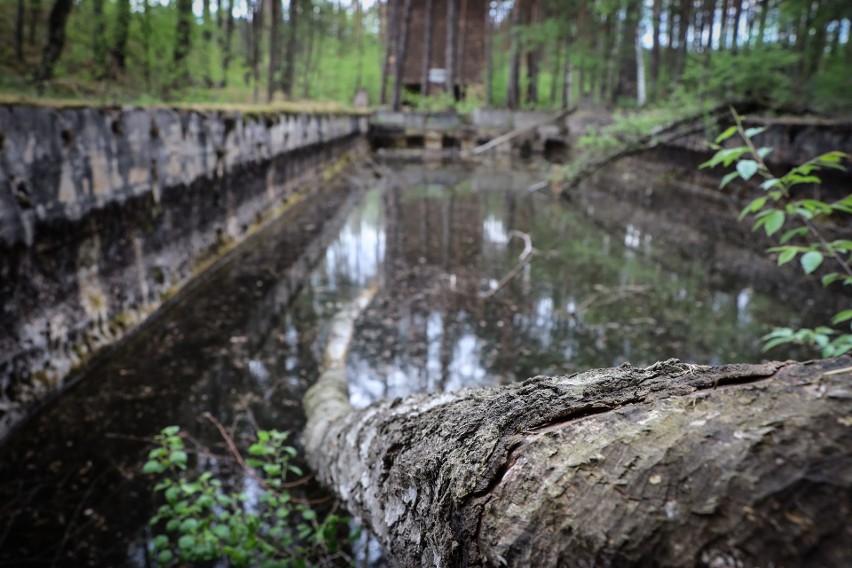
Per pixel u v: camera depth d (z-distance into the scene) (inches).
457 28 1120.8
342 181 544.1
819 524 16.4
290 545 92.2
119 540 99.2
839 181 276.7
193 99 357.4
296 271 261.9
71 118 153.9
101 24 317.4
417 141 863.7
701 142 432.1
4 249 127.7
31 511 106.1
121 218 182.2
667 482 19.9
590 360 173.3
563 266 274.4
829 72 442.0
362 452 55.9
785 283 237.9
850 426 18.4
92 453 123.4
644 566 18.6
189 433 132.0
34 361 139.0
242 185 314.2
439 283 248.1
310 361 171.5
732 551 17.3
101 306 170.4
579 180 462.9
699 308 214.4
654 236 333.1
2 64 273.3
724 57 378.3
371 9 1189.7
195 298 221.8
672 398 24.0
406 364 170.9
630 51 905.5
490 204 442.9
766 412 20.5
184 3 362.3
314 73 842.2
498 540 23.4
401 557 41.5
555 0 932.6
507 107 985.5
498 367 168.9
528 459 25.2
